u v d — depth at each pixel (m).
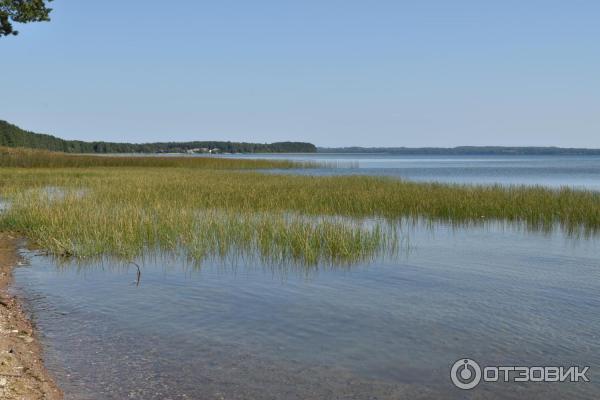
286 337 7.79
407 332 8.07
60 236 14.35
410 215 20.91
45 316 8.57
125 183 31.11
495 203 21.91
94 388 6.07
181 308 9.09
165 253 13.49
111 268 11.95
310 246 13.30
